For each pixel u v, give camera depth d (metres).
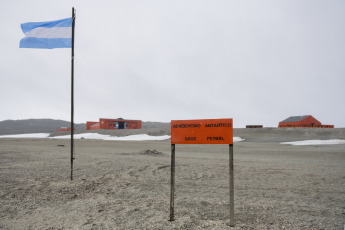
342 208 4.81
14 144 28.86
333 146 27.83
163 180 7.61
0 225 4.00
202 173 8.96
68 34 7.44
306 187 6.78
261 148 25.05
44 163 10.45
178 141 3.94
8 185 6.51
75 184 6.72
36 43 7.61
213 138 3.73
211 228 3.71
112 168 9.44
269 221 4.03
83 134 62.72
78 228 3.83
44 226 3.94
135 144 30.69
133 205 4.98
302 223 3.95
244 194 5.97
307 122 63.19
